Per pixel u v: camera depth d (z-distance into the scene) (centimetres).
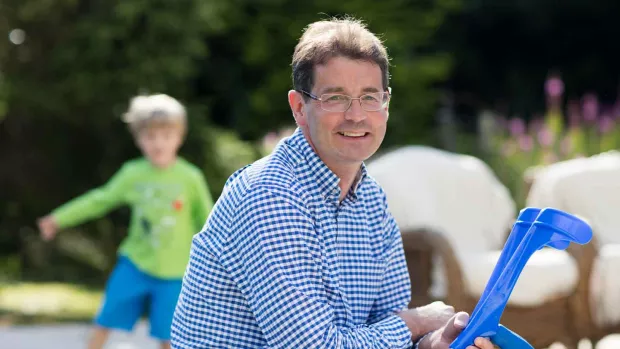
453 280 880
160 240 942
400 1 2481
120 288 941
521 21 3141
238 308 448
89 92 1894
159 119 948
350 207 471
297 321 425
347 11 2452
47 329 1267
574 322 924
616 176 1080
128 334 1236
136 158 2019
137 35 1908
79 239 1945
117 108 1917
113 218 1978
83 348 1142
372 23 2462
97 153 2070
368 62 453
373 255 485
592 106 1852
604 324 929
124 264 951
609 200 1068
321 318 430
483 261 898
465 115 3006
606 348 1083
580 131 1786
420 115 2502
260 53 2430
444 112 2423
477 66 3200
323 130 451
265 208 434
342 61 450
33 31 1952
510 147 1823
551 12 3108
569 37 3212
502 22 3148
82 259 1928
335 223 461
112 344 1167
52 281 1855
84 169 2092
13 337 1205
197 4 1928
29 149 2091
